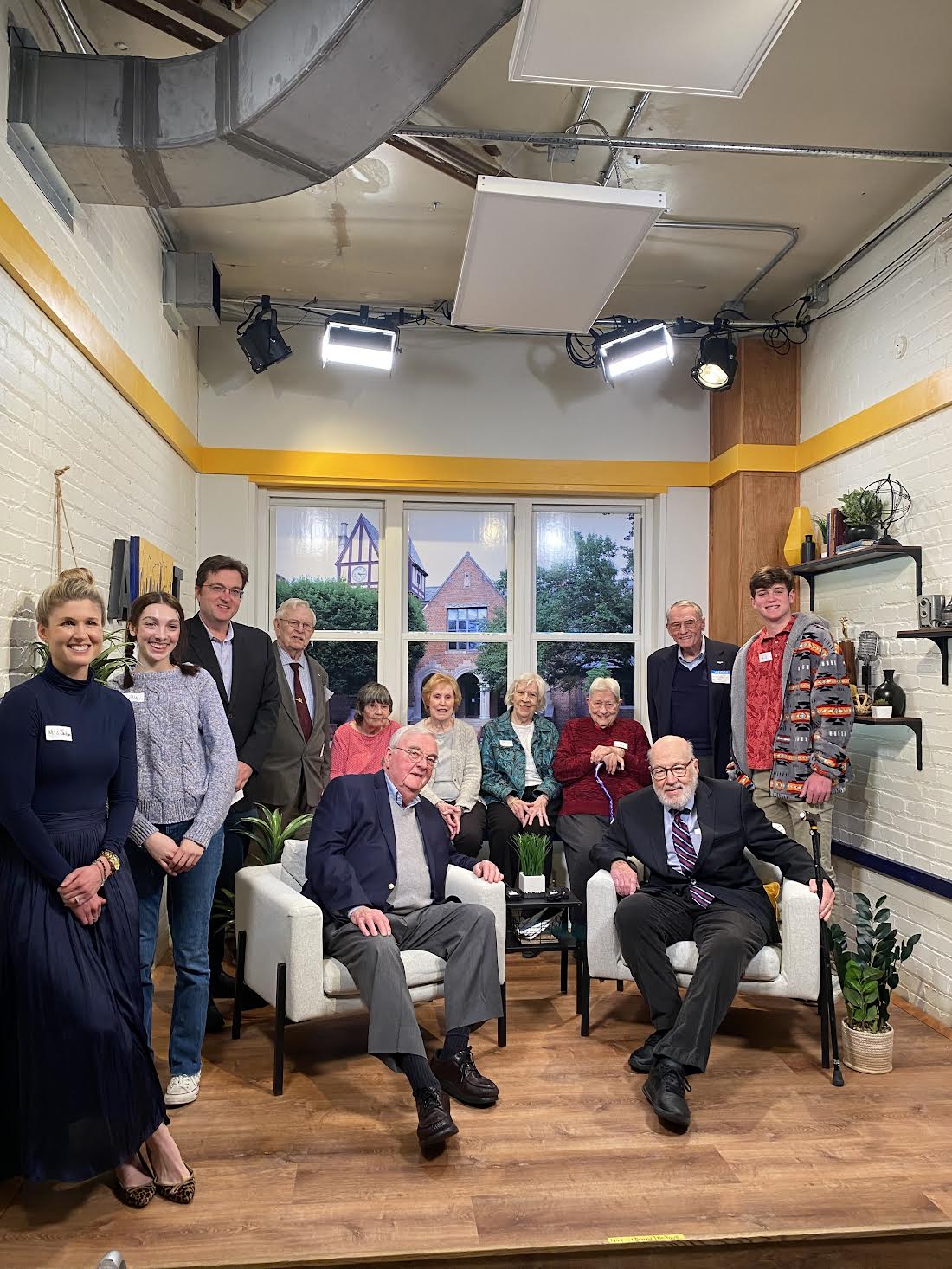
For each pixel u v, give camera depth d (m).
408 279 5.13
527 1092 3.05
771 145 3.75
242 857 3.98
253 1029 3.61
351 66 2.46
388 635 5.91
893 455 4.35
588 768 4.74
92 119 2.77
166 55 3.38
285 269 5.00
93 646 2.39
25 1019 2.25
